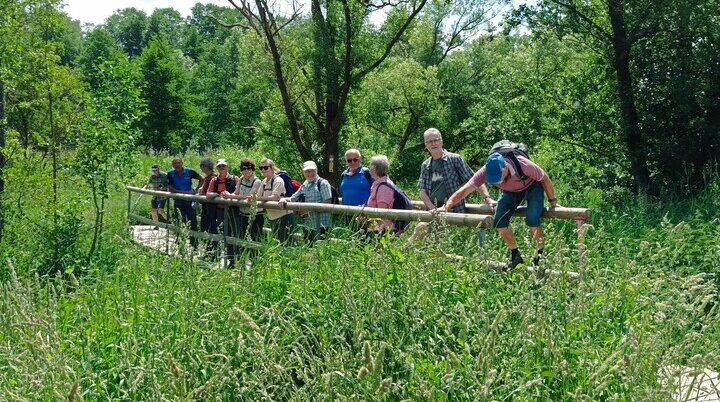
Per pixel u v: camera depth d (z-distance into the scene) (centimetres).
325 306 513
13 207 1086
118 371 417
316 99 1869
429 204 725
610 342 435
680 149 1446
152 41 5341
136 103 1417
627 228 987
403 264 530
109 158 1284
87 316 521
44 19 1188
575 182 1546
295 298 527
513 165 580
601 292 497
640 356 363
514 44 2800
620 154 1530
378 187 765
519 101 1638
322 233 805
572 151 1591
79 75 1327
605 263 685
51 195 1091
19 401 346
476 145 1989
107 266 924
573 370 392
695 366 353
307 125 1962
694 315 443
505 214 595
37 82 1195
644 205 1191
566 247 530
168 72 5281
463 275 524
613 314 481
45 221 1064
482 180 620
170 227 1116
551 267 551
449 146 2228
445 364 402
